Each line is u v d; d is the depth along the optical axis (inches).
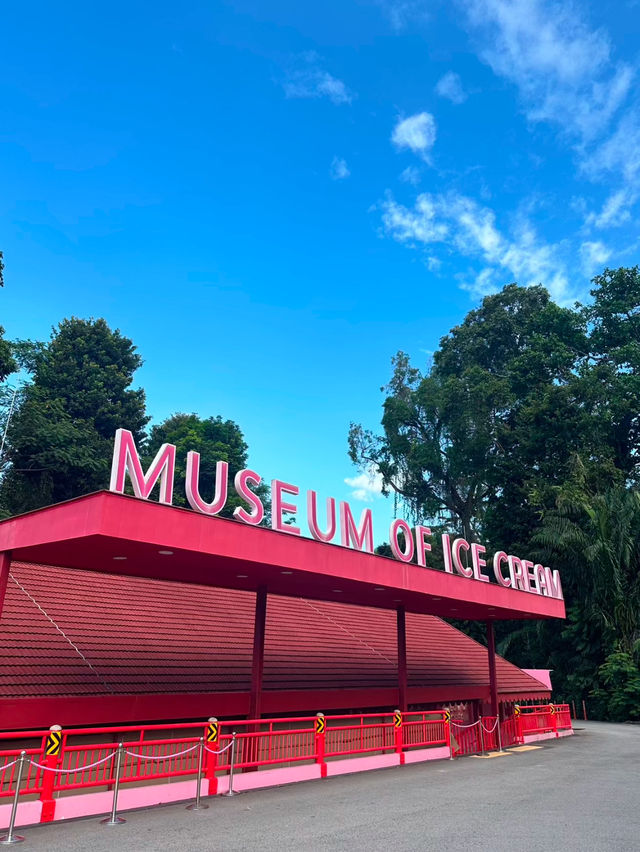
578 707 1392.7
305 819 378.6
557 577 991.6
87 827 350.9
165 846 312.3
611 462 1675.7
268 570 546.6
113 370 2084.2
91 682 504.1
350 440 2300.7
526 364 2020.2
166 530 437.1
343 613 980.6
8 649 499.8
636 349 1875.0
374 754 637.3
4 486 1652.3
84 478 1752.0
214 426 2456.9
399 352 2367.1
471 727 752.3
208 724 457.1
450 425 2066.9
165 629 651.5
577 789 502.3
